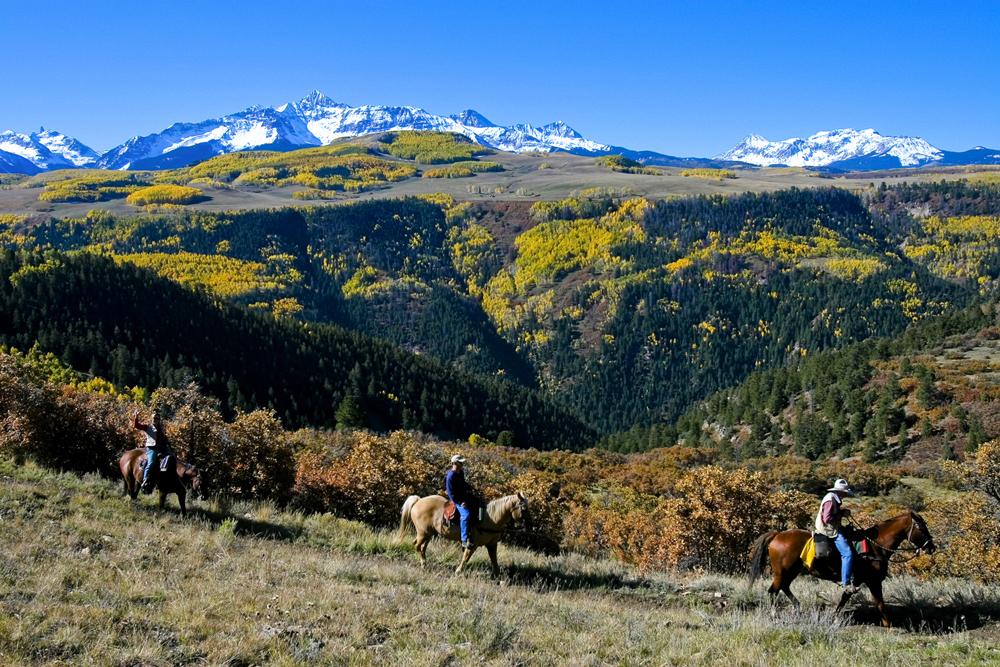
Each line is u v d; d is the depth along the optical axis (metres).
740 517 23.14
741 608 12.82
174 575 10.32
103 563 10.56
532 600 11.83
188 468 15.26
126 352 106.00
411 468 25.12
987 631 10.82
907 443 76.38
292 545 14.54
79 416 21.31
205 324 129.62
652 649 9.16
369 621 9.10
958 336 114.69
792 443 99.62
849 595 11.51
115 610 8.37
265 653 7.77
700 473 24.39
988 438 69.38
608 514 34.00
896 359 106.69
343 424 106.06
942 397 81.31
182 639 7.83
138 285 129.88
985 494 29.62
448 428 129.75
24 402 20.50
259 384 119.88
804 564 11.73
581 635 9.52
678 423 142.25
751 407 118.88
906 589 12.85
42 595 8.55
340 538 15.91
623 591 14.08
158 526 13.70
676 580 15.42
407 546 15.95
